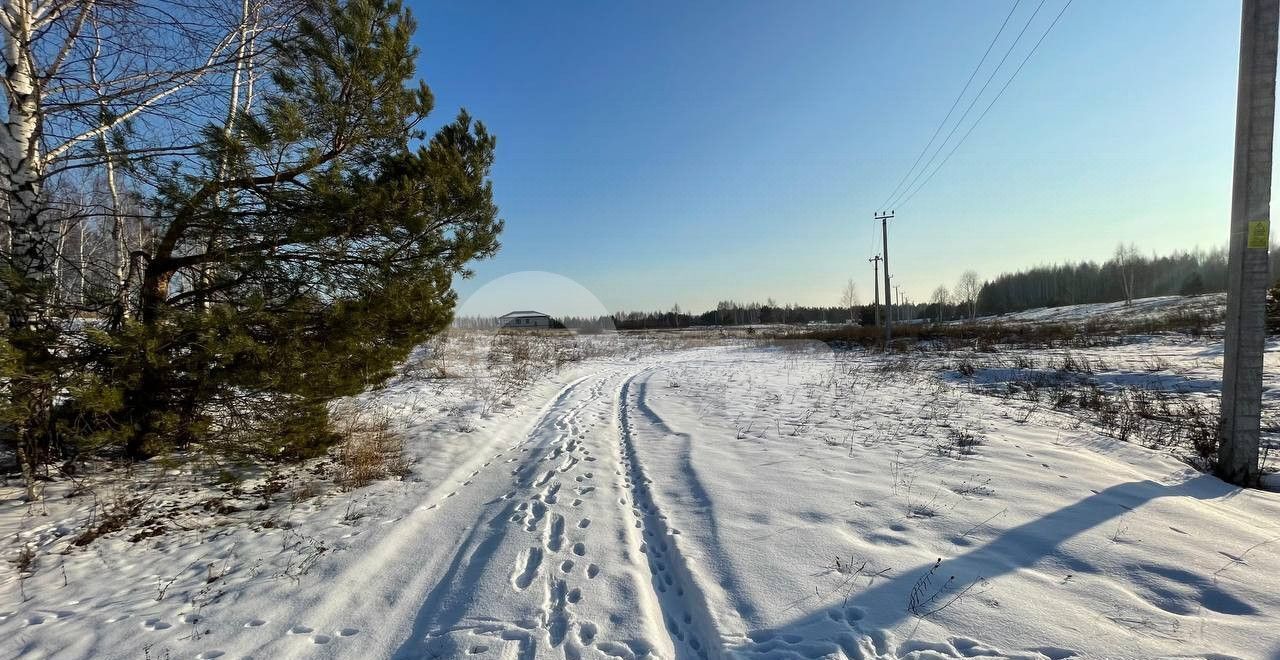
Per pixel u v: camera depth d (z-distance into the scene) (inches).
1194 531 139.8
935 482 192.7
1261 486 184.7
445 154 232.5
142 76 210.8
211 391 179.8
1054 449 227.6
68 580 138.9
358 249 209.6
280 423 197.0
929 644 100.7
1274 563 121.9
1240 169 189.8
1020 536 142.9
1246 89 188.7
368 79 195.0
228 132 172.6
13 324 158.9
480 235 249.3
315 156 184.9
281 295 191.9
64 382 156.3
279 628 118.9
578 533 167.5
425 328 247.6
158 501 187.5
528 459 263.0
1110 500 163.8
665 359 928.3
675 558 147.1
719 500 187.0
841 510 170.7
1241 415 189.5
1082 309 1941.4
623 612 120.6
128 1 201.0
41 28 189.5
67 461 199.2
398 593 134.9
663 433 312.5
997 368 564.1
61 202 193.9
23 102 179.2
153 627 118.6
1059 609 109.0
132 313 185.5
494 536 167.8
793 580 128.2
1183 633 98.8
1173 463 207.6
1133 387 403.9
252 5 260.8
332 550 158.1
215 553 155.4
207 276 196.7
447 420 329.7
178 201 173.3
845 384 489.1
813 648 102.4
